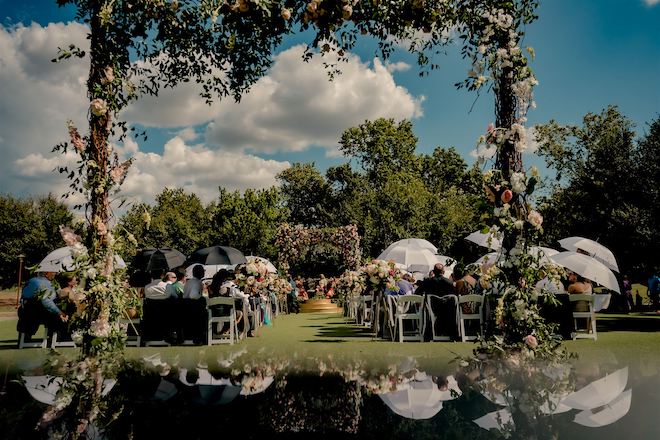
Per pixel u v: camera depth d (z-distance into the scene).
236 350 6.72
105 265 5.71
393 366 5.06
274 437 2.53
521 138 6.00
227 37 6.68
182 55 6.83
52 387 4.00
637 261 17.30
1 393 3.74
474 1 6.09
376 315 8.47
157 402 3.38
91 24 5.79
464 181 44.06
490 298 6.17
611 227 17.34
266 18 5.38
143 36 6.20
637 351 6.06
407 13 5.62
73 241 5.61
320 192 47.16
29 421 2.89
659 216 16.30
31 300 7.13
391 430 2.65
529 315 5.88
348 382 4.14
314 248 23.59
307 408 3.17
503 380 4.17
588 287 8.02
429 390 3.77
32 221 28.42
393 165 40.41
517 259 5.98
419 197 31.86
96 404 3.34
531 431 2.61
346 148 41.84
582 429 2.64
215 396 3.58
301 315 17.41
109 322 5.73
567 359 5.43
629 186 17.84
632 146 18.81
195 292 7.64
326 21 4.92
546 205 21.17
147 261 11.52
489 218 6.09
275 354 6.19
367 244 32.19
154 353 6.40
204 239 28.50
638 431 2.59
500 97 6.25
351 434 2.57
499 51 5.95
